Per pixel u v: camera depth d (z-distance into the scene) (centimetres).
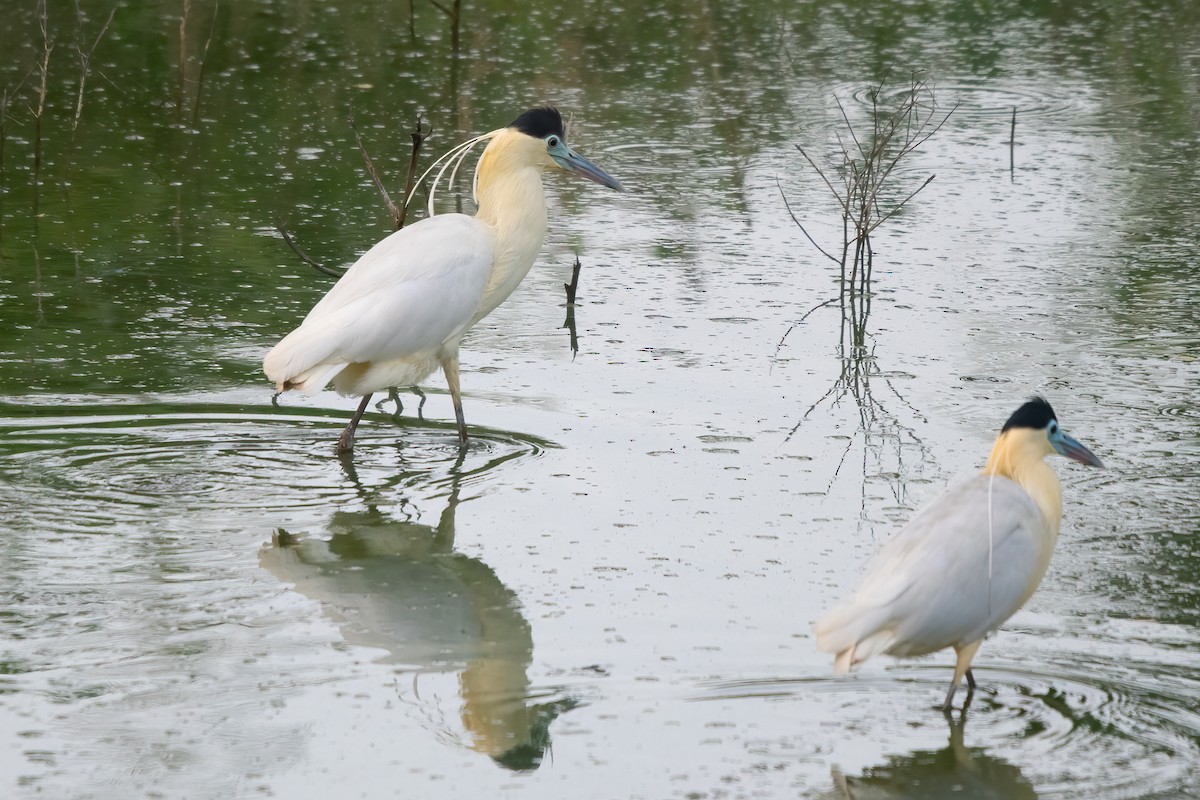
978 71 2638
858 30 2934
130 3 2975
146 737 802
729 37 2878
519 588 988
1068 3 3136
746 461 1200
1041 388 1350
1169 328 1504
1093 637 914
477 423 1298
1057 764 779
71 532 1070
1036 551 836
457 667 884
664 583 991
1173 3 3141
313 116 2345
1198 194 1972
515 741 801
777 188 2044
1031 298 1602
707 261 1758
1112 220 1872
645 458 1212
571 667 880
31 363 1413
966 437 1241
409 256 1215
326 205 1942
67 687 854
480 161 1321
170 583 997
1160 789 754
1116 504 1105
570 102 2431
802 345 1476
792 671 876
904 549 820
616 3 3114
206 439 1254
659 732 810
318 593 986
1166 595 966
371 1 3083
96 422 1277
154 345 1472
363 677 872
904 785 761
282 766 774
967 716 827
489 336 1516
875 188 1730
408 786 757
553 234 1864
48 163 2119
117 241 1802
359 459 1220
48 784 754
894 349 1461
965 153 2189
